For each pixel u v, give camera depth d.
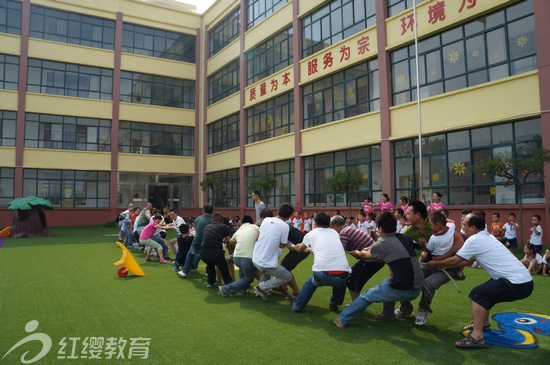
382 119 14.62
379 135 14.87
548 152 9.57
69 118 24.69
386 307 5.16
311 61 18.12
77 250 12.82
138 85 26.73
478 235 4.38
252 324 5.05
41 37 24.27
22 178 23.06
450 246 4.91
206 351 4.14
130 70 26.38
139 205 26.44
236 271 8.88
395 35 14.35
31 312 5.60
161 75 27.38
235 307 5.89
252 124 22.78
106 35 26.12
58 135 24.33
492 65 11.66
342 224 5.93
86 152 24.78
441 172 12.95
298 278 8.20
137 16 26.84
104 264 9.90
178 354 4.07
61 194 24.25
